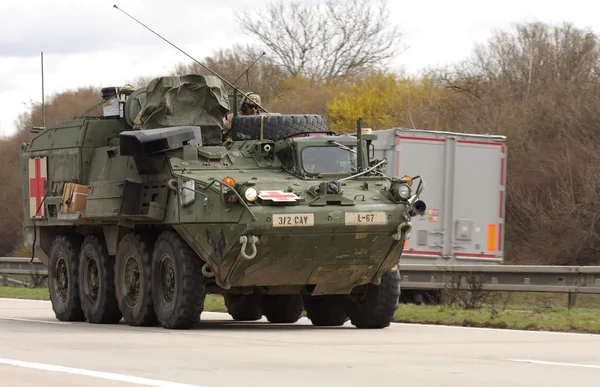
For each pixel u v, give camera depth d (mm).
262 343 24422
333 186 28422
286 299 34938
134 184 30891
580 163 65438
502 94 75938
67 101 96000
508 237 65000
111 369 19031
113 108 36500
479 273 42500
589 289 39719
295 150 30266
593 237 61656
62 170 36562
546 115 69812
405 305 40594
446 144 47781
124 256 32469
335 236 28422
